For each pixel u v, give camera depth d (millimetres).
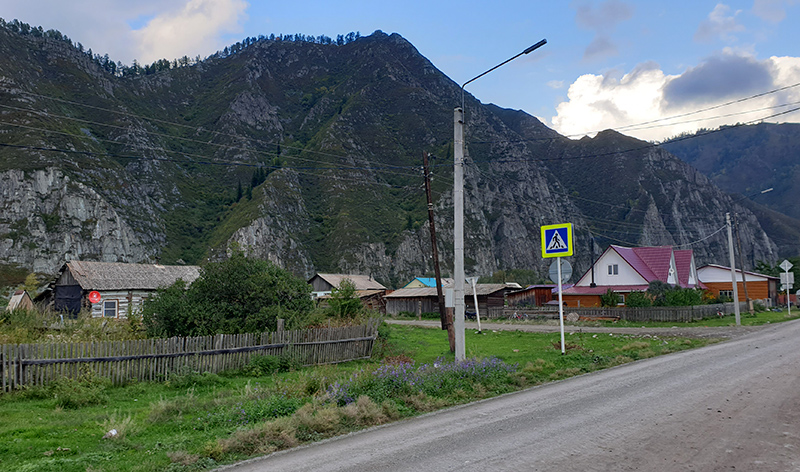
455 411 9641
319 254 137500
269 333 16500
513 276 136375
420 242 150375
